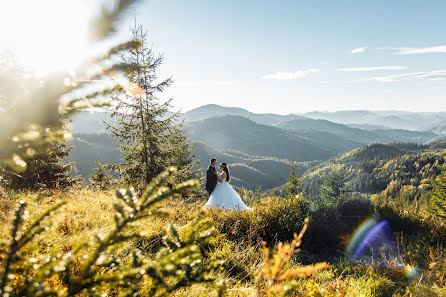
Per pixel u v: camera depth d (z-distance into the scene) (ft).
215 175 31.58
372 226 19.74
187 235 2.92
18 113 1.73
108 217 14.12
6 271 2.49
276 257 2.86
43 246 6.83
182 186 2.63
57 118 1.82
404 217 21.04
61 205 2.86
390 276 13.55
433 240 17.22
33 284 2.41
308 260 16.62
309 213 21.86
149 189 2.62
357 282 11.86
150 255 6.34
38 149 1.84
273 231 19.04
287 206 22.52
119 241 2.66
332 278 12.82
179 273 2.88
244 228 18.60
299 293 8.60
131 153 48.21
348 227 20.11
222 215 19.74
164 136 49.34
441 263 12.57
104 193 26.43
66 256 2.64
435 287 10.69
